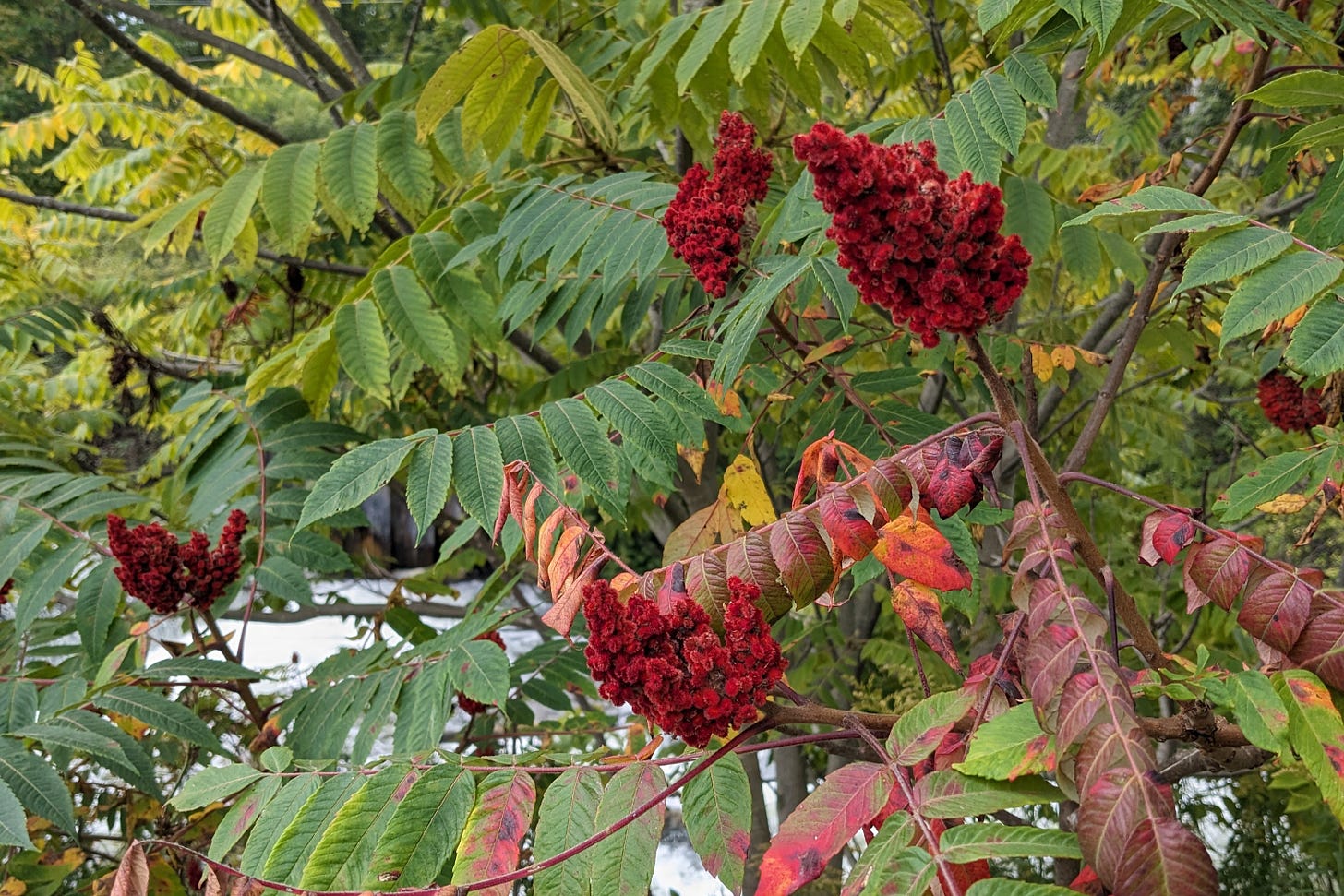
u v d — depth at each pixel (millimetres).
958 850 810
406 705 1816
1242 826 3916
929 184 948
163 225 2725
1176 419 4688
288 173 2506
